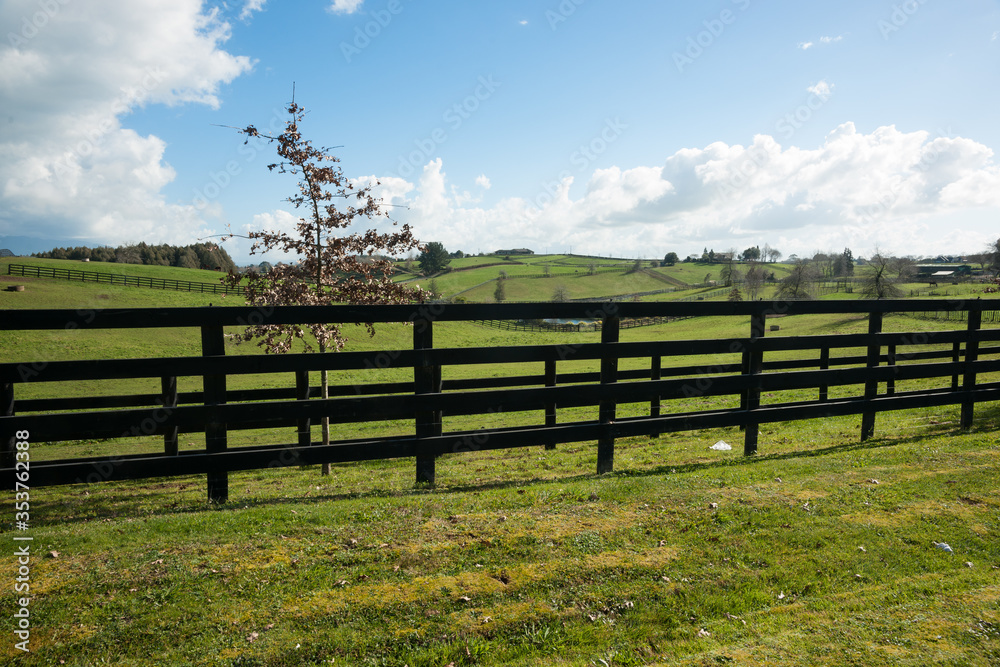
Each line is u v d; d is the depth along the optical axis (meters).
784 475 5.55
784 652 2.96
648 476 5.82
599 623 3.31
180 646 3.08
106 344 29.44
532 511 4.67
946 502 4.71
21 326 4.54
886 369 7.23
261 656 3.01
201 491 6.73
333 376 25.81
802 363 11.52
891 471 5.50
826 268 86.94
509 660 3.05
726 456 7.23
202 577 3.64
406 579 3.67
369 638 3.15
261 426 7.45
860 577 3.71
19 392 19.31
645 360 30.55
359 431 13.12
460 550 4.00
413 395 5.47
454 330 43.41
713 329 45.03
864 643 2.99
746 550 4.02
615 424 6.15
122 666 2.93
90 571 3.68
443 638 3.17
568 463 7.55
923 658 2.84
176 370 4.93
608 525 4.37
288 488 6.68
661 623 3.33
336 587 3.58
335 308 5.25
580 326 51.97
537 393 5.81
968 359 7.71
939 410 9.83
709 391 6.47
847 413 7.09
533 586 3.60
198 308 4.93
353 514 4.64
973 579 3.62
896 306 7.16
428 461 5.88
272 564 3.82
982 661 2.79
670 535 4.22
